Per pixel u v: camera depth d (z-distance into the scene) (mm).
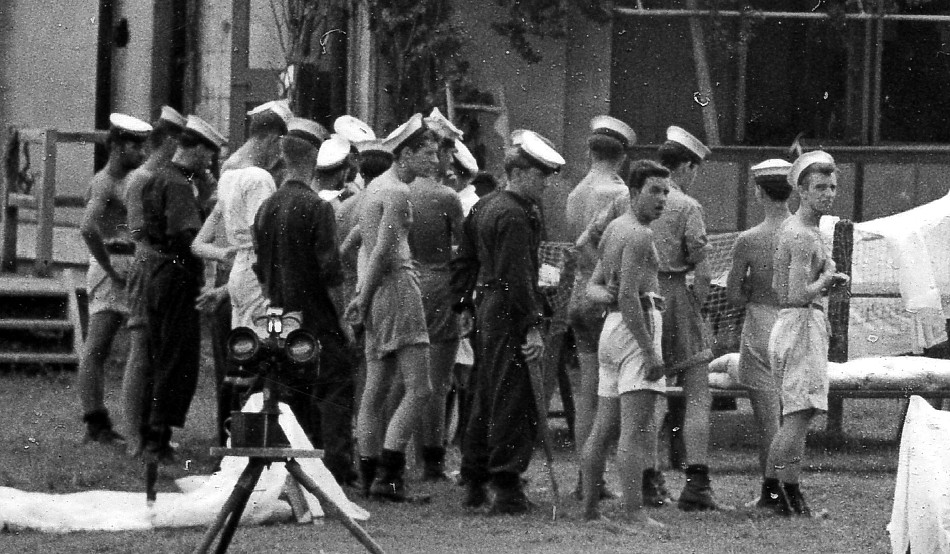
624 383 29375
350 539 27688
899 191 65875
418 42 61469
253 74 62250
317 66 60719
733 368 40594
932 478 23953
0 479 33250
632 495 29609
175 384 35656
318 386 32688
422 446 36188
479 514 30859
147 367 37031
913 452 24172
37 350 53438
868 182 66062
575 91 65250
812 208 30891
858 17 66625
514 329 30797
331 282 32250
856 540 28641
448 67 61906
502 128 63531
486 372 31000
